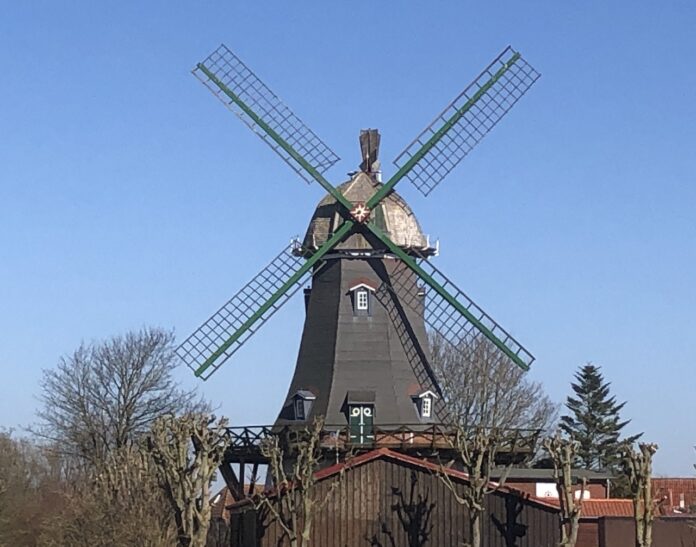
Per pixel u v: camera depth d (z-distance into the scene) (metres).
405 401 49.72
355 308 51.09
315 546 42.81
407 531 43.12
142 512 44.34
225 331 51.69
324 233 52.41
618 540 48.72
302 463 42.78
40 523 54.12
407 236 52.25
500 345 51.38
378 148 53.84
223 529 60.31
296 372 51.41
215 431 40.44
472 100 54.34
